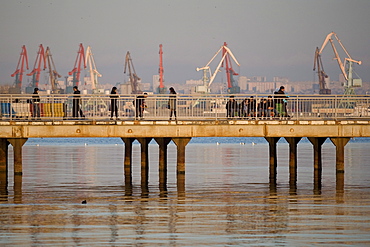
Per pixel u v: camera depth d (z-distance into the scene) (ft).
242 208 220.43
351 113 320.70
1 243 172.76
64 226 192.03
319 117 314.76
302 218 203.10
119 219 202.08
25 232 184.75
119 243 173.37
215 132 294.87
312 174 327.26
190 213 211.61
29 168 364.17
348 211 214.28
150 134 292.40
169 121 293.23
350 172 336.08
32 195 248.93
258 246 170.60
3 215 207.51
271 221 198.90
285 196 247.29
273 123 296.51
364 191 260.01
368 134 299.99
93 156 486.38
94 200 237.45
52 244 172.04
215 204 228.84
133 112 313.73
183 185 280.92
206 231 186.39
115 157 472.85
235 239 177.47
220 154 520.42
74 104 311.88
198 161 430.20
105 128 289.74
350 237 179.01
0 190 262.06
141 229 188.55
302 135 297.94
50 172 338.13
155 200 237.86
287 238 178.29
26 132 287.69
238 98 312.71
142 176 318.24
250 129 295.69
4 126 286.66
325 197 244.01
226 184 283.79
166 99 311.68
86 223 196.13
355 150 585.22
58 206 223.92
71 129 288.30
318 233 183.52
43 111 309.22
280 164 397.60
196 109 312.50
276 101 317.83
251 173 334.24
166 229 188.85
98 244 172.35
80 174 327.47
